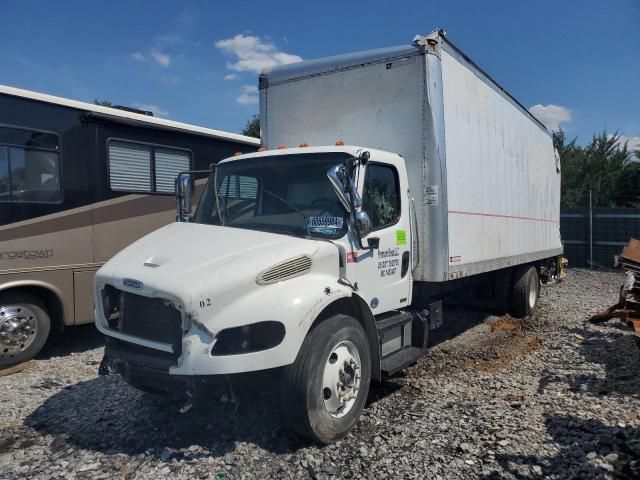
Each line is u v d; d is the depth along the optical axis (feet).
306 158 15.66
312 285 13.15
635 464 12.01
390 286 16.47
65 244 22.75
